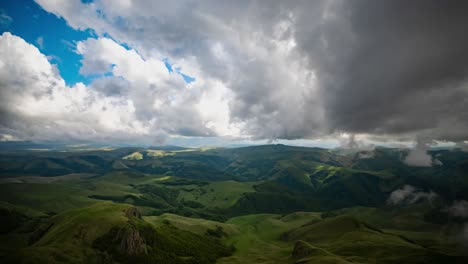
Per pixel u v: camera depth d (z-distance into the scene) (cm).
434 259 19538
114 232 19100
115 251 18038
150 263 18375
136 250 18900
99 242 18138
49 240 18300
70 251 16312
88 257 16588
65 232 18525
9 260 14162
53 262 14762
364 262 19150
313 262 17488
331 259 17350
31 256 14575
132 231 19412
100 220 19875
